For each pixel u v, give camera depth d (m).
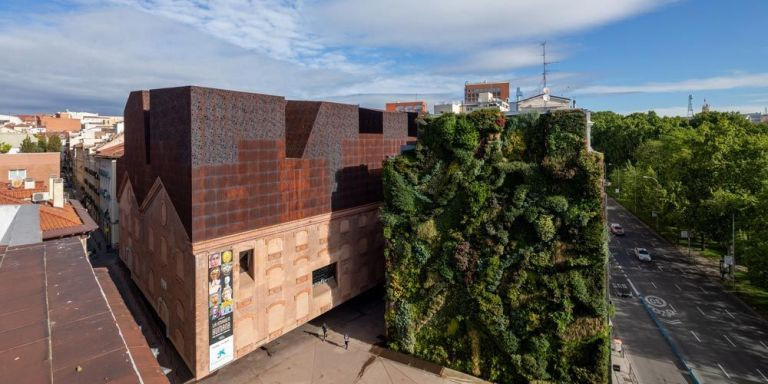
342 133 43.94
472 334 36.69
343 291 45.00
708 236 61.03
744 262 44.41
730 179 56.44
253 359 38.78
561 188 33.53
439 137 37.75
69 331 12.66
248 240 34.56
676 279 56.19
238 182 33.59
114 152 71.25
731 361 36.88
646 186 74.25
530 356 33.84
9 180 68.75
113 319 13.55
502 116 35.84
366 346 41.34
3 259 18.42
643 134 105.50
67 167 133.75
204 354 31.92
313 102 41.06
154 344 38.84
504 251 35.34
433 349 38.69
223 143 32.38
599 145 128.38
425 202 39.22
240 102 33.47
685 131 76.00
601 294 32.28
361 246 47.38
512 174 35.53
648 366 36.38
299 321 39.66
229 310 33.38
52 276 16.66
